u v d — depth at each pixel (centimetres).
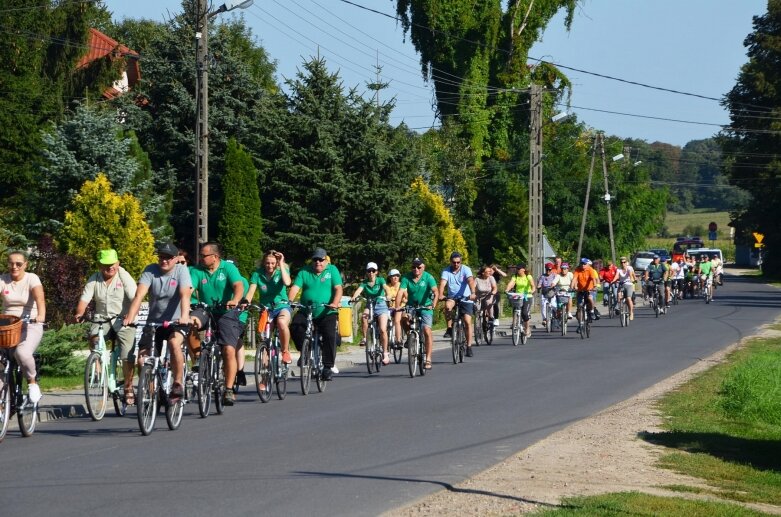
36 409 2173
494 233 11231
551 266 5859
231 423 2292
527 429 2180
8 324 2034
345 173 6938
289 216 6819
